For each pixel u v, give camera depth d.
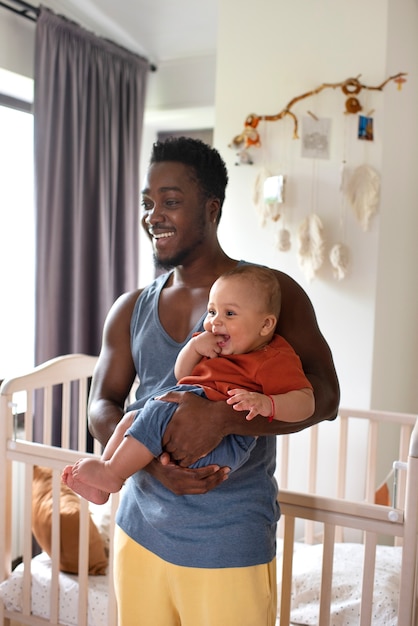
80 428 2.37
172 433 1.06
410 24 2.60
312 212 2.54
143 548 1.16
